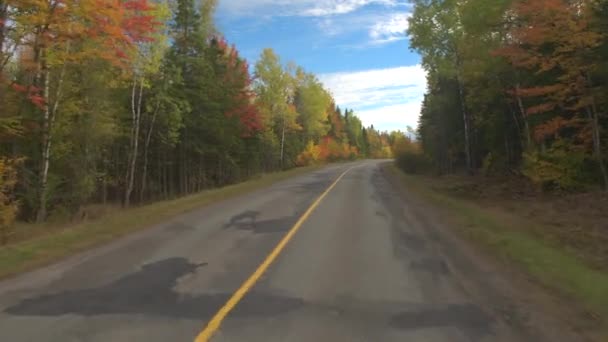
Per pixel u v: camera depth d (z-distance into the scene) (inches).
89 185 938.7
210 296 254.5
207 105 1412.4
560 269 312.8
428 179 1390.3
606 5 684.7
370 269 315.9
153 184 1457.9
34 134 778.2
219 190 982.4
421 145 2185.0
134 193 1417.3
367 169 2084.2
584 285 272.8
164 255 358.9
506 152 1250.0
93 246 396.5
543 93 780.6
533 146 906.7
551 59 723.4
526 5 705.0
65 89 781.9
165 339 194.2
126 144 1301.7
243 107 1656.0
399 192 920.9
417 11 1065.5
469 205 677.9
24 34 580.4
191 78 1366.9
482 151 1610.5
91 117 891.4
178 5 1283.2
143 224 512.4
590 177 783.1
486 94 1034.1
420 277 296.8
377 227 490.6
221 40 1701.5
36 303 242.5
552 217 575.8
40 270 314.5
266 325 210.8
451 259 348.8
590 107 800.9
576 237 451.5
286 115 2381.9
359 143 5113.2
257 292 261.4
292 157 2628.0
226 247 387.5
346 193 881.5
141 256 355.9
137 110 1115.9
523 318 222.5
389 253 366.3
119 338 195.3
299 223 512.7
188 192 1594.5
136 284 278.8
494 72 924.6
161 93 1167.6
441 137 1766.7
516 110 1152.2
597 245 418.0
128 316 222.4
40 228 606.9
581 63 709.9
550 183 818.8
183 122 1389.0
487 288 273.1
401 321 217.9
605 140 782.5
